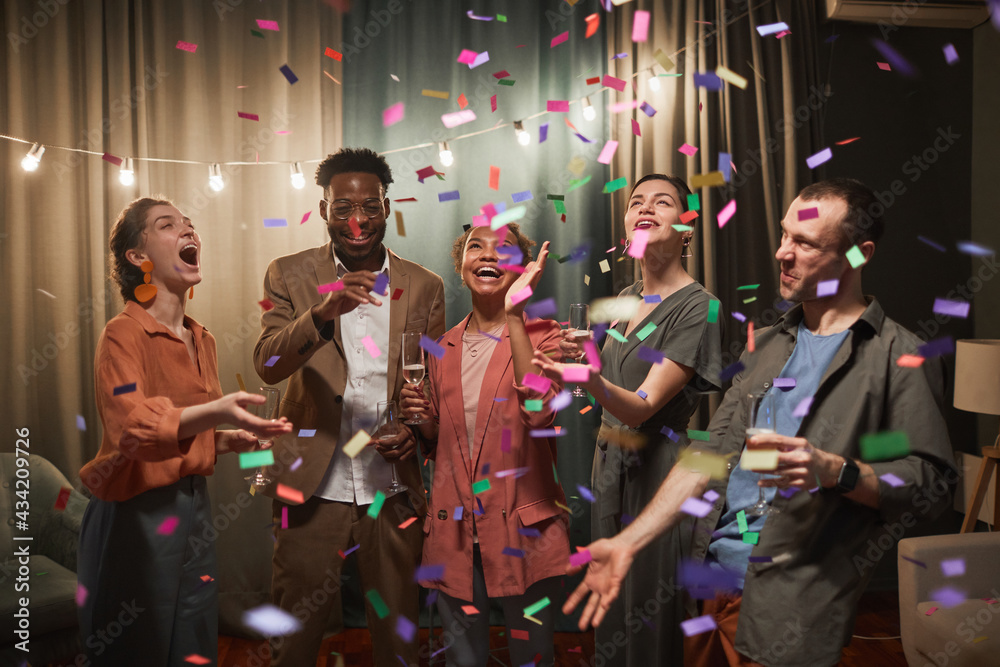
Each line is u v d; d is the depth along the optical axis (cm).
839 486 117
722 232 299
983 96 310
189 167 291
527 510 179
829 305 140
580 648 275
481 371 191
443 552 183
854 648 263
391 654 192
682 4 299
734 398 153
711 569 142
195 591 163
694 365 169
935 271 318
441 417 192
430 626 238
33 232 288
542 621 182
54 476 258
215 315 293
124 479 153
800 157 300
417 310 206
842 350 133
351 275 179
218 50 292
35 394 288
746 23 300
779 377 143
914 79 316
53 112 286
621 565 128
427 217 301
